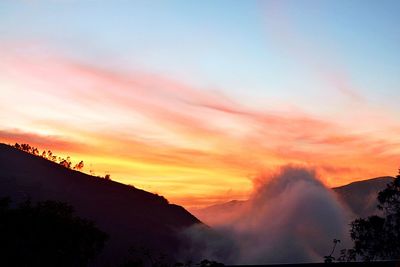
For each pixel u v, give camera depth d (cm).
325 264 3569
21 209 3509
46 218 3466
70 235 3572
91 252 3809
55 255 3522
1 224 3325
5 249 3278
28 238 3378
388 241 6006
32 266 3366
